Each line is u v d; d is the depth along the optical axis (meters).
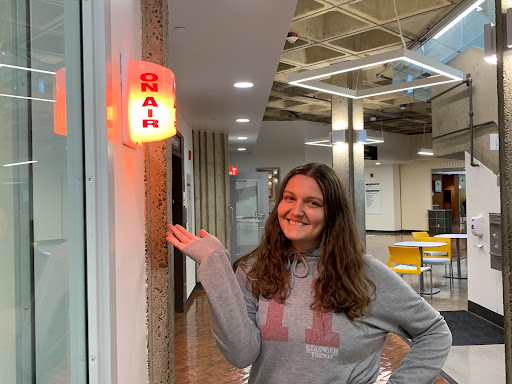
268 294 1.38
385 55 4.06
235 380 4.03
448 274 9.29
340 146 8.99
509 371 2.23
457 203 22.61
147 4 2.11
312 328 1.30
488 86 6.32
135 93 1.67
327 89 5.30
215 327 1.29
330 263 1.33
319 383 1.28
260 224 10.84
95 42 1.27
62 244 1.12
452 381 3.97
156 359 2.06
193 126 8.47
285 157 14.09
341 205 1.37
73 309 1.18
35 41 0.98
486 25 2.38
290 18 3.40
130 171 1.73
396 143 18.11
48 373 1.04
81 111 1.25
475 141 6.59
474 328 5.62
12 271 0.89
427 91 8.35
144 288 2.01
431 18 6.50
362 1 6.09
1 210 0.85
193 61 4.39
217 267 1.31
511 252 2.23
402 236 17.88
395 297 1.35
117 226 1.50
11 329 0.88
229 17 3.38
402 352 4.79
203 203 9.10
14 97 0.89
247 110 6.81
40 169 1.00
